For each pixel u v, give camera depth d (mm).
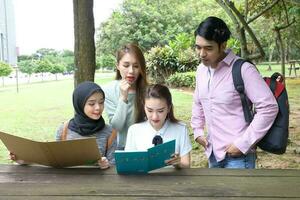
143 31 26906
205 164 5047
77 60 3705
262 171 1970
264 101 2250
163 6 28719
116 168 1942
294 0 5324
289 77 22125
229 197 1635
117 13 27453
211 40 2252
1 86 20469
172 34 27188
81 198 1628
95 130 2209
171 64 16891
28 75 27250
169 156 1911
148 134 2252
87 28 3646
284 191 1696
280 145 2289
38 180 1840
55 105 11500
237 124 2363
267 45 23609
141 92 2469
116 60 2564
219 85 2383
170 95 2217
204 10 29469
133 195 1656
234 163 2381
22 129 7789
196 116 2738
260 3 6371
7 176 1898
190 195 1654
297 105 10625
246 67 2299
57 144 1789
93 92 2139
